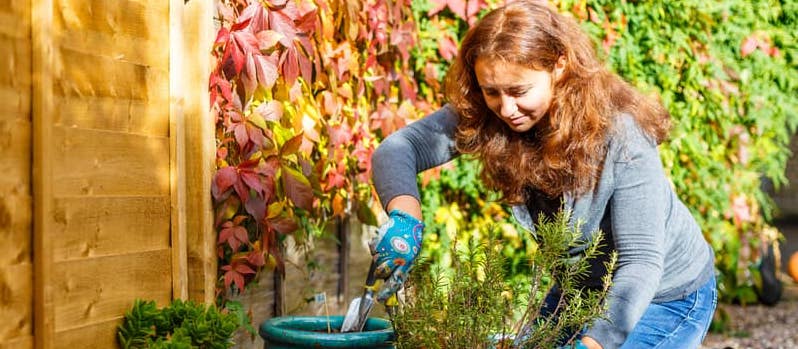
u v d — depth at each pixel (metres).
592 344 2.19
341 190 3.70
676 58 4.92
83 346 2.35
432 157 2.60
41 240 2.19
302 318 2.81
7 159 2.14
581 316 2.22
